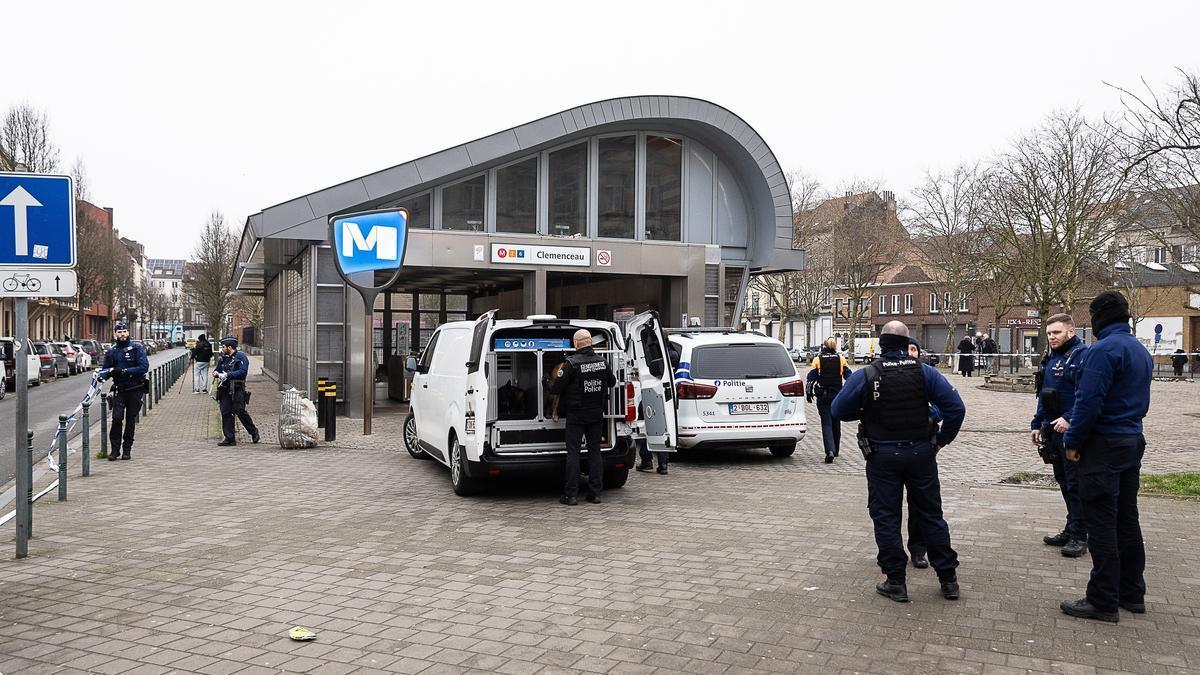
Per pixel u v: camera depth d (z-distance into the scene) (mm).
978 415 18922
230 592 5742
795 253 23438
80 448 13617
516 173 20969
